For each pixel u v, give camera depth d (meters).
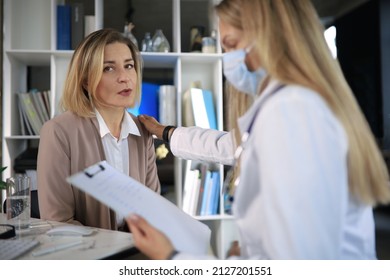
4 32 2.12
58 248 0.85
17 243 0.87
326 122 0.61
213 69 2.41
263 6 0.71
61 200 1.29
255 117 0.73
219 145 1.26
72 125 1.35
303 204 0.56
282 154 0.58
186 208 2.21
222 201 2.23
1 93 2.11
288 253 0.57
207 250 0.84
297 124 0.60
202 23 2.65
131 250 0.88
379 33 3.22
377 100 3.24
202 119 2.20
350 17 3.41
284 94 0.64
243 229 0.70
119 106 1.36
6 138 2.11
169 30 2.64
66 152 1.32
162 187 2.49
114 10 2.60
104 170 0.88
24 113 2.19
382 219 3.16
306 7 0.72
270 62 0.68
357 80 3.35
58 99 2.26
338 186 0.59
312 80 0.66
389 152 2.93
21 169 2.16
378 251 2.54
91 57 1.33
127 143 1.44
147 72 2.55
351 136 0.65
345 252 0.69
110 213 1.32
